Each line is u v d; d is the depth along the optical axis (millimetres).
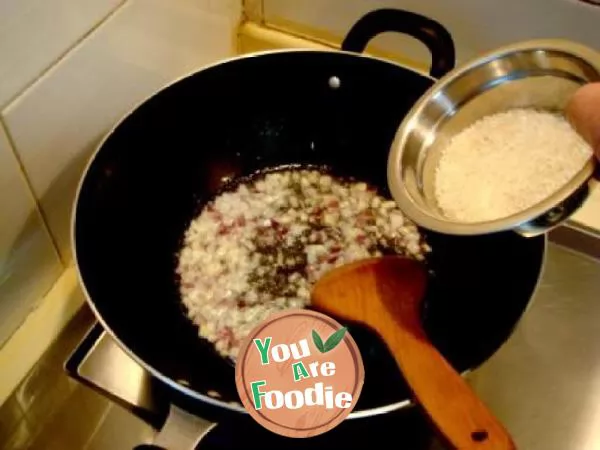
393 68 432
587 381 409
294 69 448
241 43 530
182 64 465
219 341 414
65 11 342
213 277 441
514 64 361
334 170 494
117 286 403
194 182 477
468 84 372
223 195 482
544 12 426
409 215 328
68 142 385
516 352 419
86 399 416
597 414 398
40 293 414
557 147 343
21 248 385
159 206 458
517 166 346
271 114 476
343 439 375
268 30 521
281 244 456
